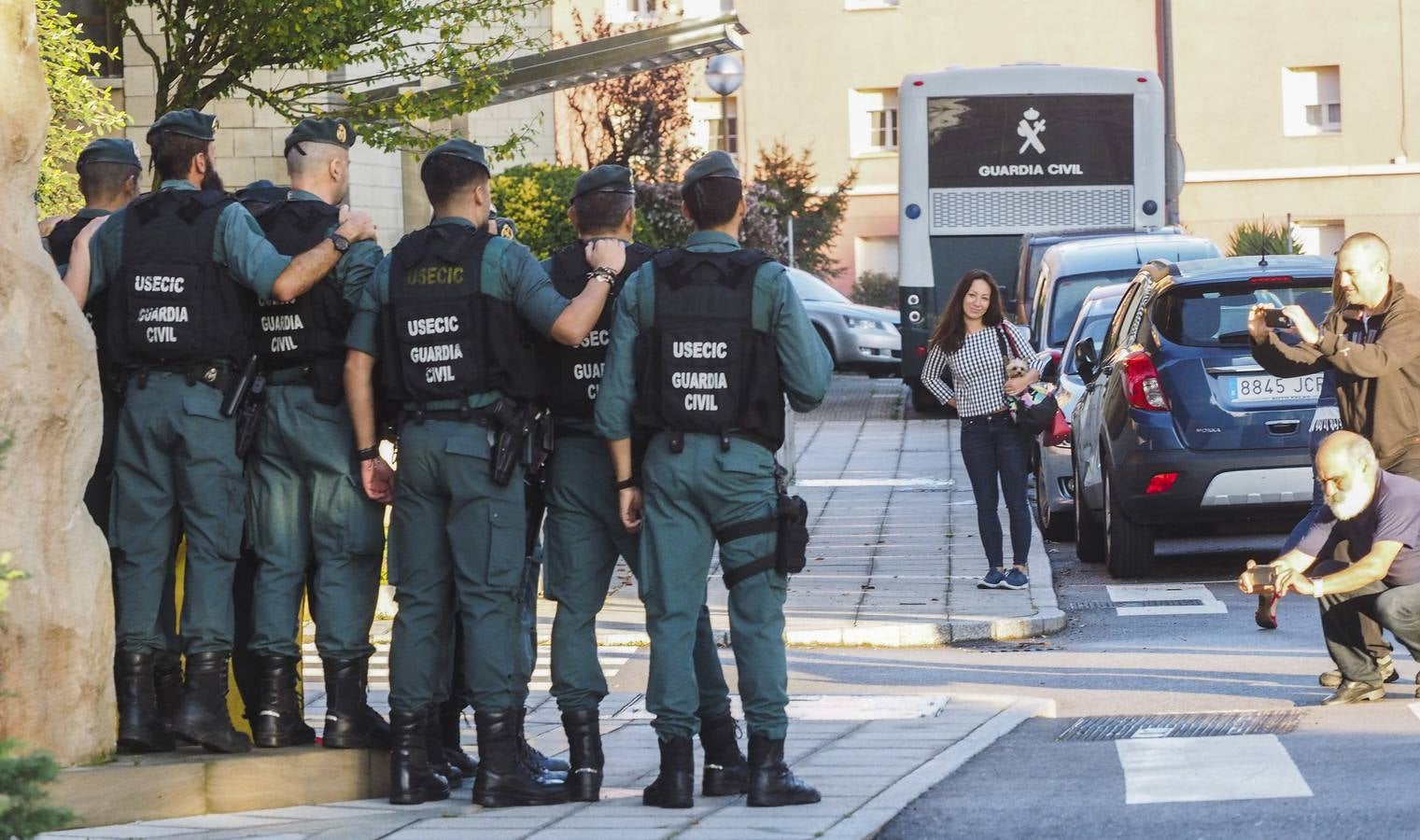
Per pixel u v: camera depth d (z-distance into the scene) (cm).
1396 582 1321
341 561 1094
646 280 1048
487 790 1048
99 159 1127
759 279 1038
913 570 2217
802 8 7769
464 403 1046
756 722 1036
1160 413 2086
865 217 7750
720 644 1788
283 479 1092
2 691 882
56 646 988
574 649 1080
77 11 3366
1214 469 2062
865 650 1798
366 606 1100
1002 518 2720
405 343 1051
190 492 1061
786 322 1035
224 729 1066
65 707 995
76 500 1004
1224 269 2136
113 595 1046
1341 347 1368
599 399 1048
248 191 1142
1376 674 1357
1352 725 1245
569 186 4559
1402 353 1365
